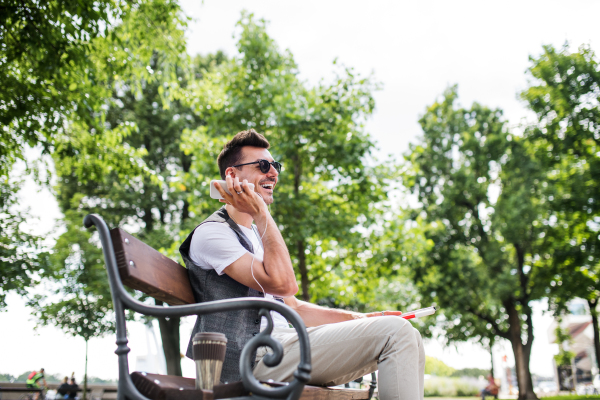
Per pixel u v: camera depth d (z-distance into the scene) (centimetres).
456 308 2453
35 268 1385
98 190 2102
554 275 2266
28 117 809
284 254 192
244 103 1400
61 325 1898
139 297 1884
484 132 2666
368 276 1473
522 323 2819
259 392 124
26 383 1772
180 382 147
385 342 179
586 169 1994
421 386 199
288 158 1323
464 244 2520
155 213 2158
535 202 2264
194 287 198
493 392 3369
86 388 1988
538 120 2228
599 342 2519
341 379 220
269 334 128
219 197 193
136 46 880
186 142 1450
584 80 2144
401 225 1453
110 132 976
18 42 743
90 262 1945
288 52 1545
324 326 192
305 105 1338
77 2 703
